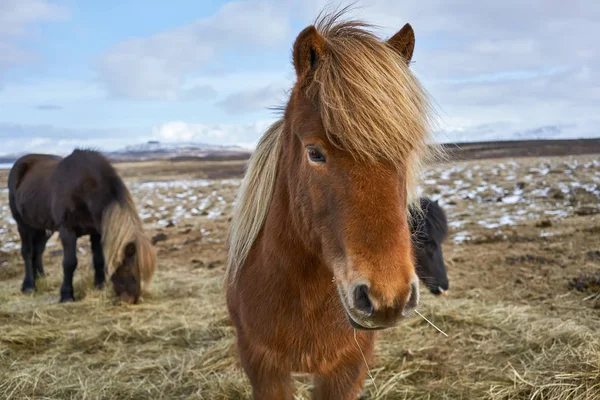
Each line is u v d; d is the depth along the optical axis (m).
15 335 4.46
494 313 4.48
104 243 5.72
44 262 8.73
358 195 1.54
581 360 3.20
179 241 9.55
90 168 5.93
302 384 3.29
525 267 6.03
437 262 4.25
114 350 4.24
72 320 5.15
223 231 10.28
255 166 2.42
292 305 2.01
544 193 11.29
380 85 1.55
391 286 1.46
